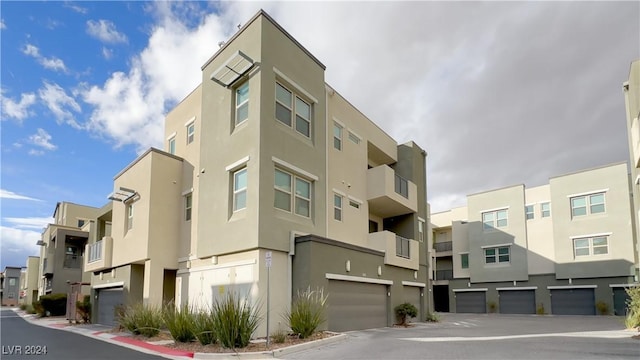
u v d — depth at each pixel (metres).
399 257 20.89
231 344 10.83
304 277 14.49
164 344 12.54
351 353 10.34
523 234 35.91
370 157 24.88
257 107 14.76
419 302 23.56
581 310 31.95
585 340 12.24
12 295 74.94
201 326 11.66
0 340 15.20
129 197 19.72
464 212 42.16
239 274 14.49
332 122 19.56
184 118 20.34
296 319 12.54
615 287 30.59
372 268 18.33
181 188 19.50
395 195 22.02
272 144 14.91
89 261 23.41
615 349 10.18
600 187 32.38
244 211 14.73
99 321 22.25
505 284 36.19
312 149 16.88
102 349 12.37
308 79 17.27
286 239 14.83
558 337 13.30
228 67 15.52
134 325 15.21
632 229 30.55
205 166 16.92
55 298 32.31
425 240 25.30
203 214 16.53
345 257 16.42
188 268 17.61
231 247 14.73
